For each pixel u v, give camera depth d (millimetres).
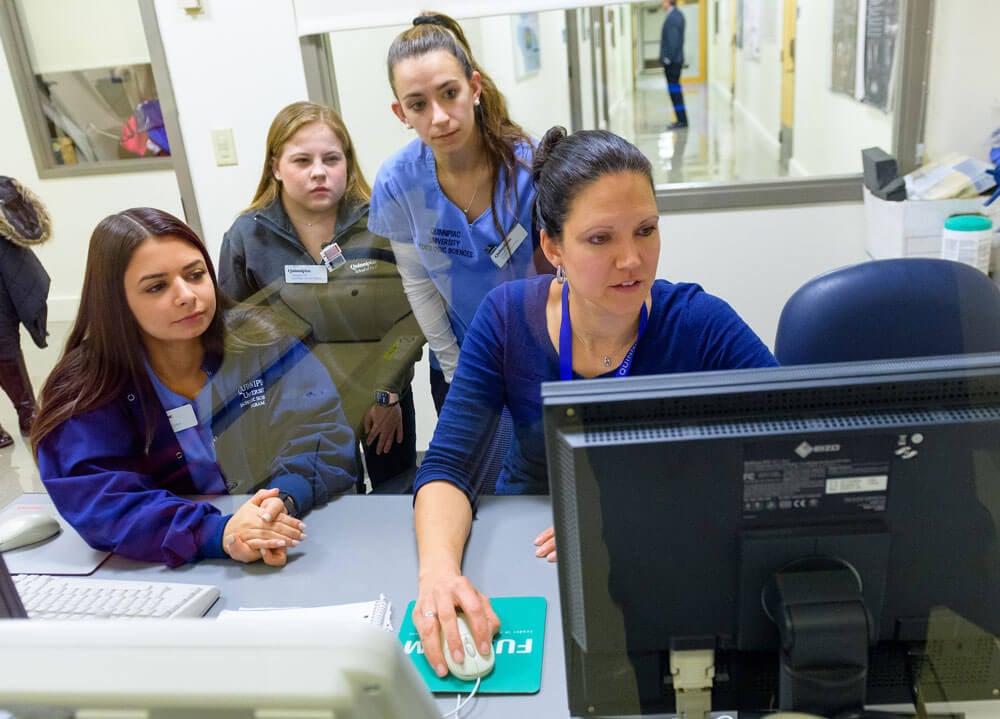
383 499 1373
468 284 1778
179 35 2473
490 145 1691
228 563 1216
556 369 1165
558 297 1173
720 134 3633
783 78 3789
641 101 3385
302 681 392
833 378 629
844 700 677
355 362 1780
